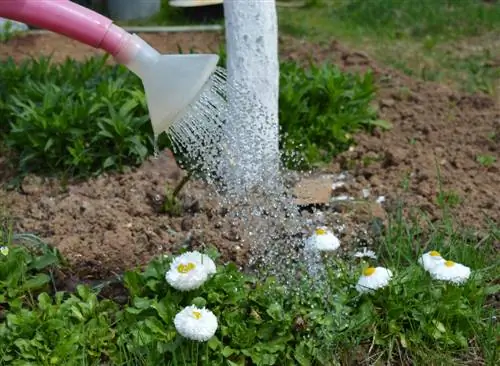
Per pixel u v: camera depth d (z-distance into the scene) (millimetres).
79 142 1108
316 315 764
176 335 726
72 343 726
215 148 948
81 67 1379
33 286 796
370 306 776
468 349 780
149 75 622
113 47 614
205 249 863
